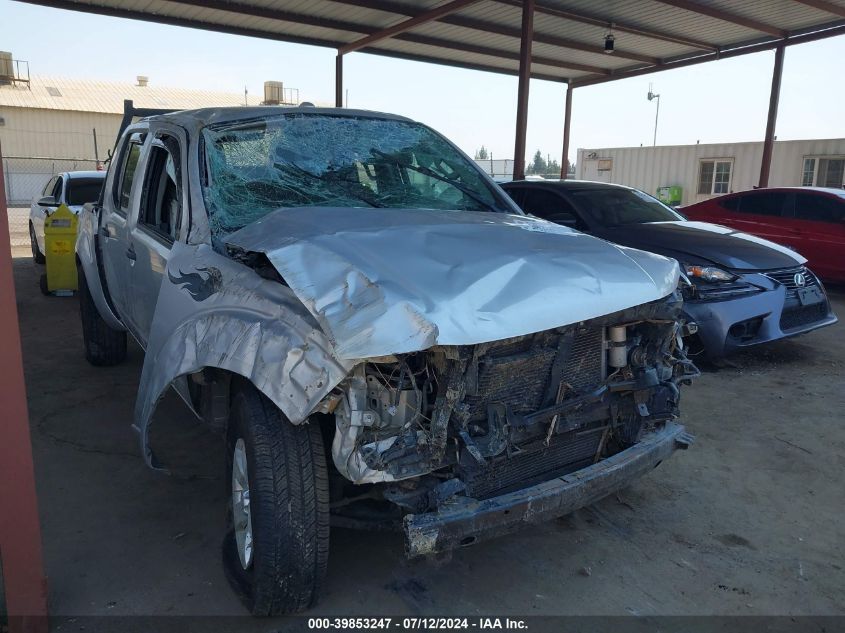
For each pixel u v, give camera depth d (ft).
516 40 45.75
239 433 8.99
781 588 9.99
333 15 40.88
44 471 13.20
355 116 14.12
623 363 9.73
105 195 17.25
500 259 8.87
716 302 19.07
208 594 9.57
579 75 56.49
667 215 24.36
